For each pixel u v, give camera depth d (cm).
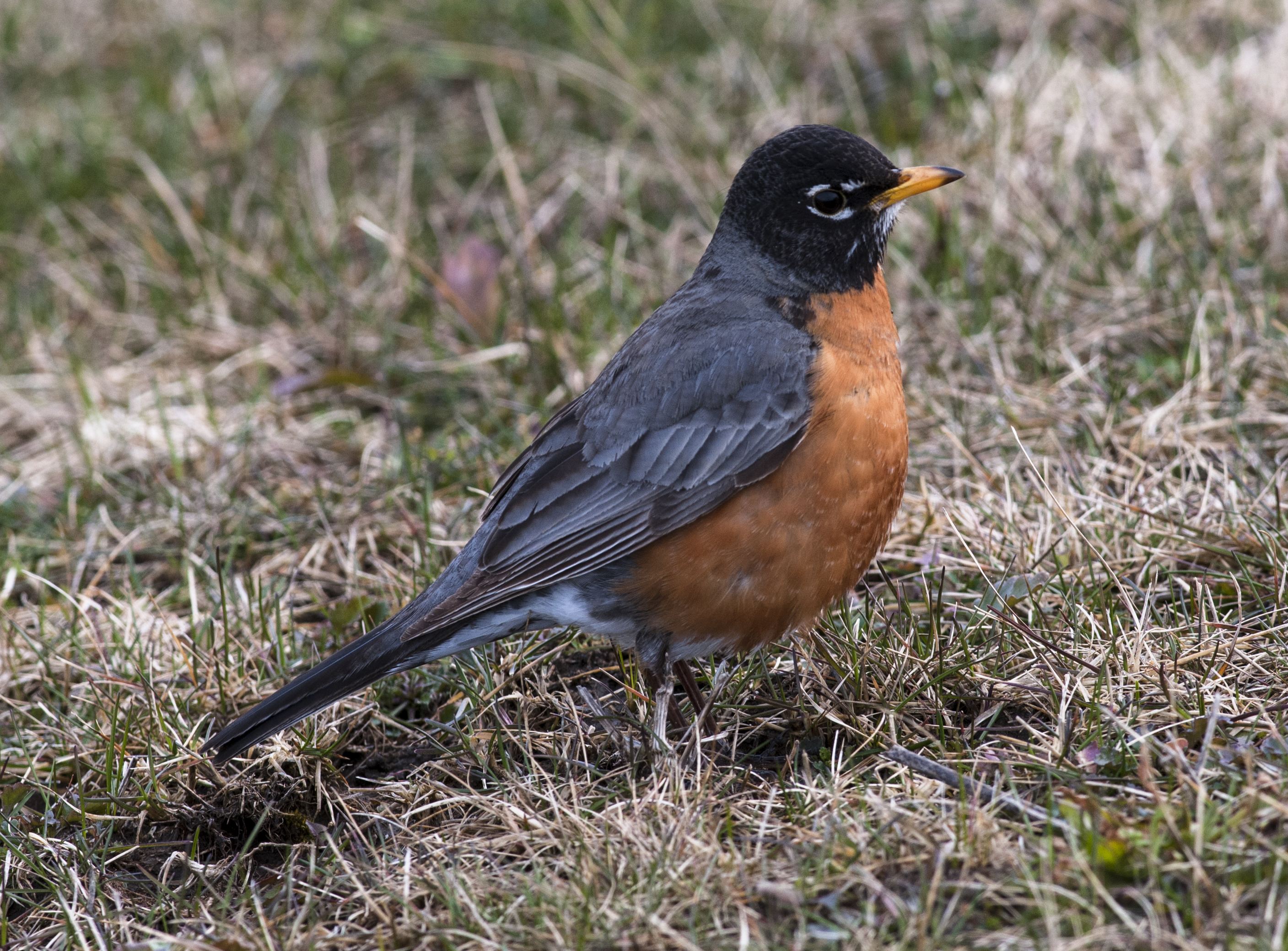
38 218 1678
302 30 1927
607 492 893
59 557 1215
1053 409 1181
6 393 1436
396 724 945
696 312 939
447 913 759
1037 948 655
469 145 1708
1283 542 955
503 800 848
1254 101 1484
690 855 759
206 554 1177
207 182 1691
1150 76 1538
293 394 1384
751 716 920
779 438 876
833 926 699
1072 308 1314
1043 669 880
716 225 1489
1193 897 666
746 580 882
